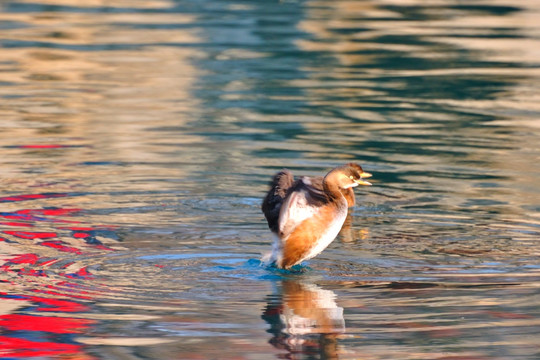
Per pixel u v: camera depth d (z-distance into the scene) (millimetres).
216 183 14602
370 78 22391
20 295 9836
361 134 17531
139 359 8266
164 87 21344
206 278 10523
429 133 17641
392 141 17047
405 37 27625
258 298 9891
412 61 24375
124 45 26188
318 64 23984
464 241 11938
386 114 19047
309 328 8938
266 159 15883
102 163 15594
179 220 12836
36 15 31141
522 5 33688
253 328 9000
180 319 9234
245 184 14555
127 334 8844
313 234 10617
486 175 14992
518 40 27344
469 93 20984
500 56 25094
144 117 18672
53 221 12602
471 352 8352
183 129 17812
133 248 11547
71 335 8797
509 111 19391
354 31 28562
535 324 9055
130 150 16406
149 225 12570
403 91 21125
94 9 32625
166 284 10305
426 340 8641
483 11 32562
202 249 11578
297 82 21891
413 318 9242
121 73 22766
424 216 13031
